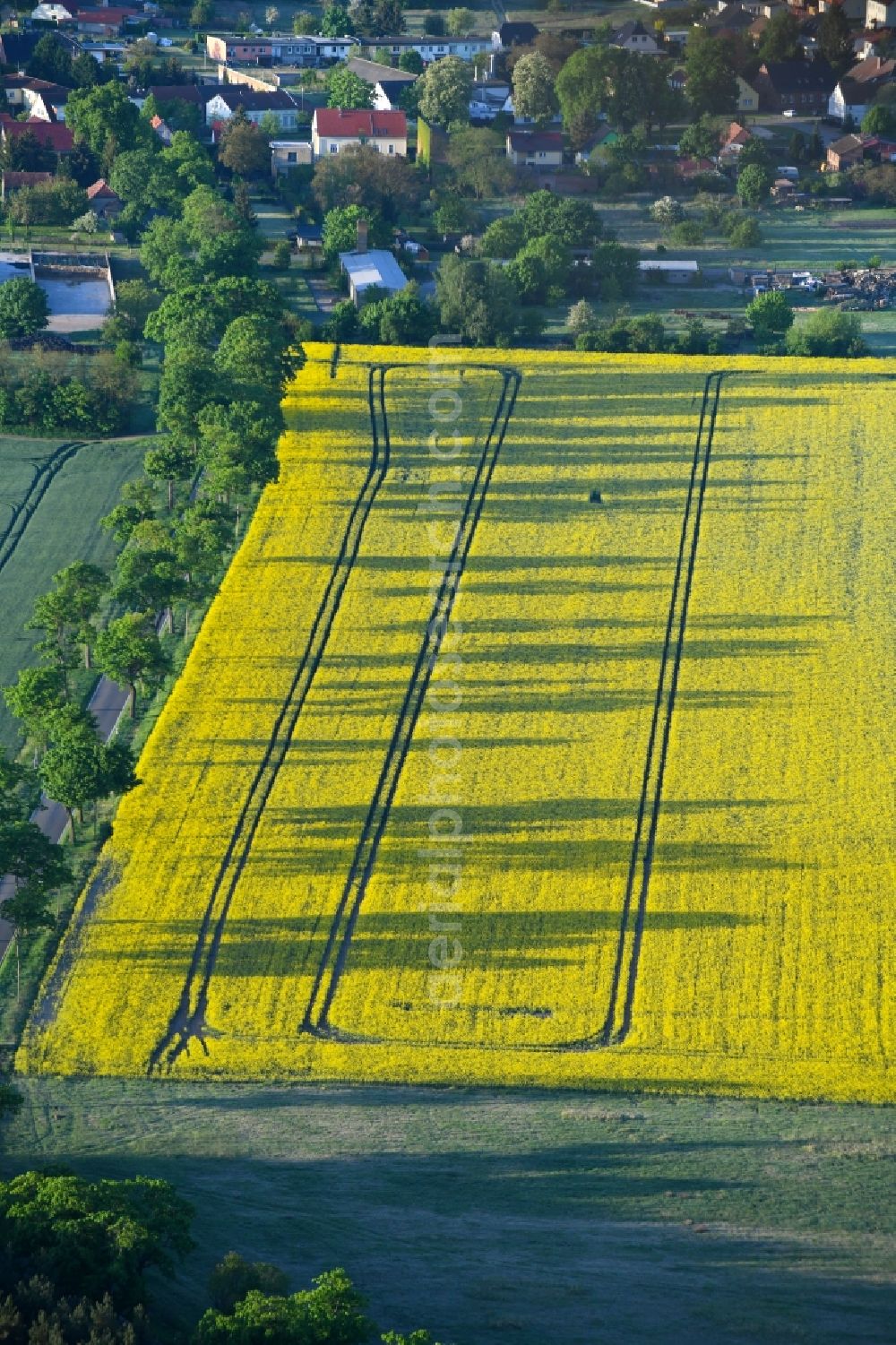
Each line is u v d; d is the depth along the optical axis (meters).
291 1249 91.38
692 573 163.38
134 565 151.50
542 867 125.56
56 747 129.12
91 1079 108.00
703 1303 88.50
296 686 145.12
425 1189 97.56
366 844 127.88
